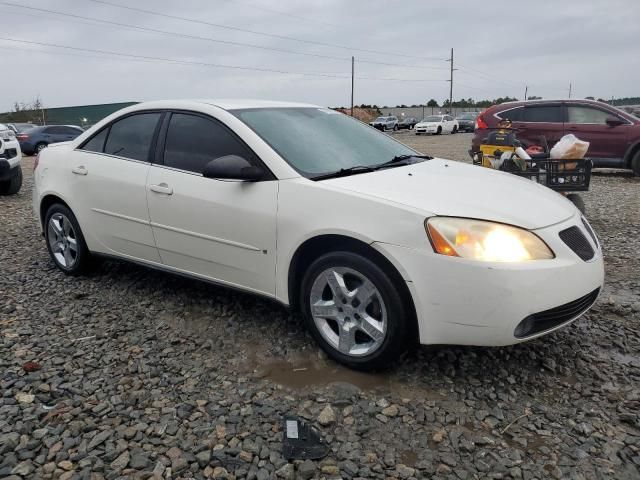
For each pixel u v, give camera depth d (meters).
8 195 9.64
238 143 3.50
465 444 2.44
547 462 2.34
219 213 3.47
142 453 2.39
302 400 2.81
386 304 2.87
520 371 3.10
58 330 3.67
